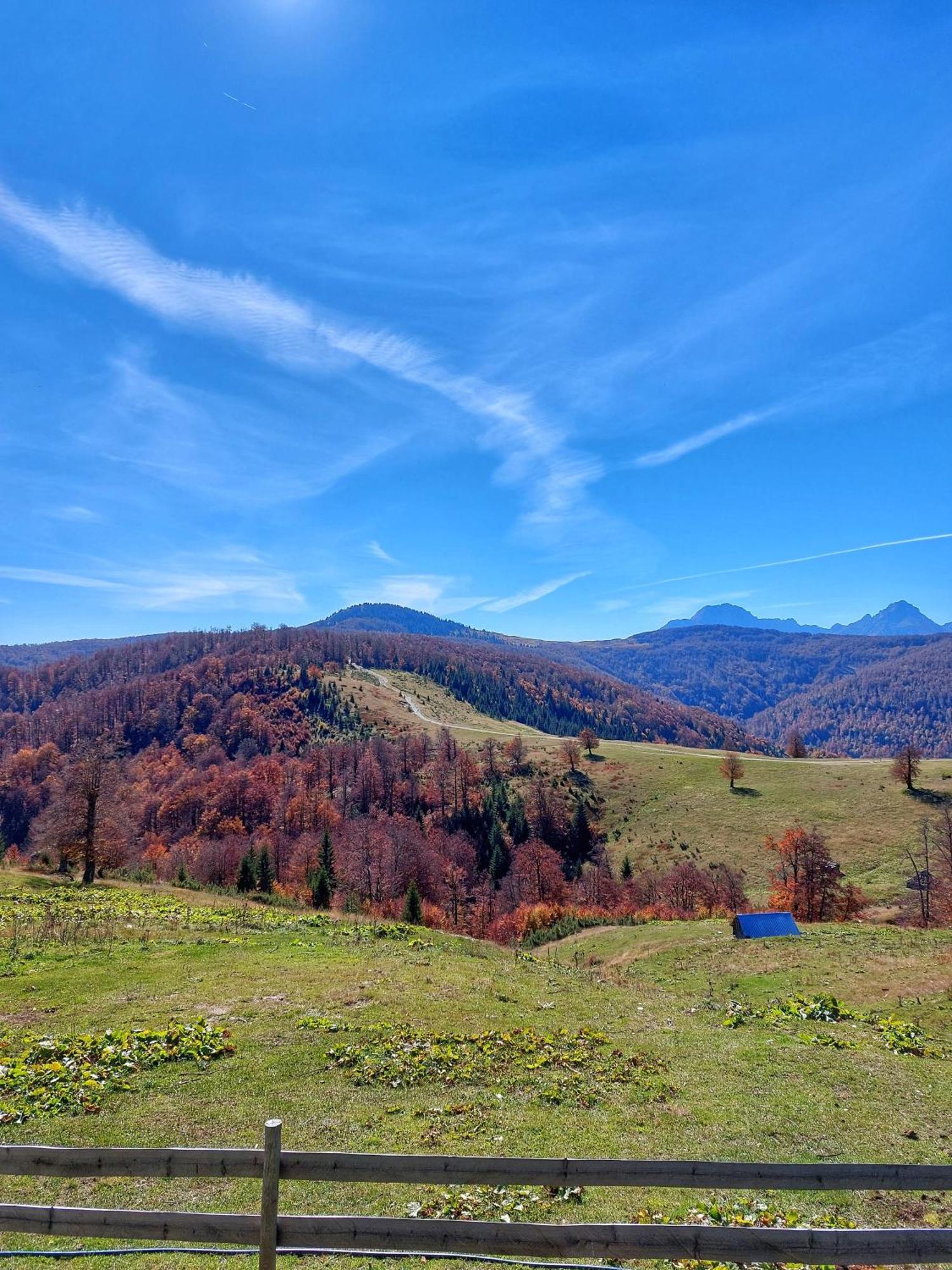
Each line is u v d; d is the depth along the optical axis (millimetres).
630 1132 11008
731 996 26484
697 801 113375
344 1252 5336
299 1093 12258
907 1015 19859
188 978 19469
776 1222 8352
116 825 51719
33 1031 14820
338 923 31422
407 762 149125
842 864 80188
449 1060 14016
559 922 70375
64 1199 8820
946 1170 5453
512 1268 7234
